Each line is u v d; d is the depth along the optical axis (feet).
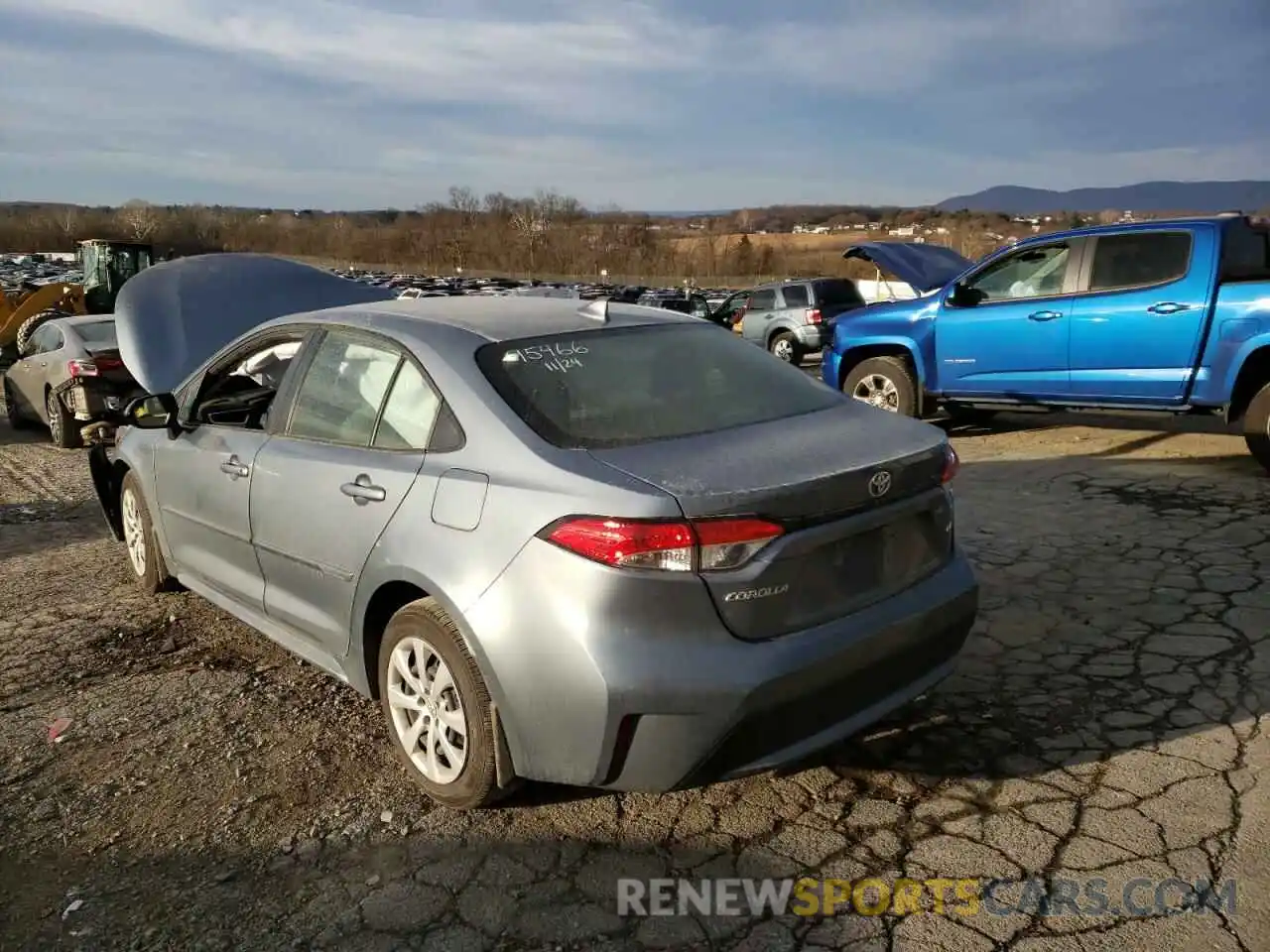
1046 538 18.80
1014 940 8.40
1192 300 23.20
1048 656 13.70
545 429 10.21
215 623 16.58
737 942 8.56
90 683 14.35
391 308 13.14
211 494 14.43
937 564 10.91
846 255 37.70
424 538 10.35
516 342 11.53
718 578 8.91
